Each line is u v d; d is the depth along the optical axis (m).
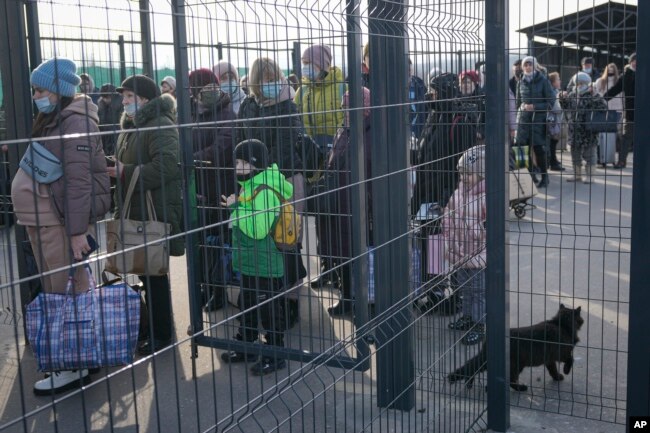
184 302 5.88
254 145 3.52
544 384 4.31
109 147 4.11
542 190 10.83
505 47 3.45
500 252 3.56
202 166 4.23
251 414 2.10
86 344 2.34
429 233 3.47
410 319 3.41
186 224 2.26
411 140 3.48
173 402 3.88
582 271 6.95
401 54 3.40
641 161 3.16
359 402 3.83
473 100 3.60
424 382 3.71
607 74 3.40
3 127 4.85
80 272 3.19
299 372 2.39
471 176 3.61
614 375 4.41
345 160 3.88
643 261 3.22
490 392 3.69
